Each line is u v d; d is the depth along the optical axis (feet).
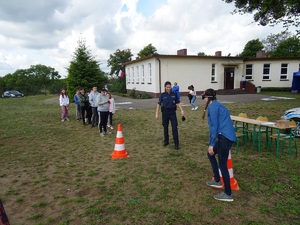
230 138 11.66
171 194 12.98
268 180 14.55
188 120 36.47
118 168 17.13
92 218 10.82
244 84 86.58
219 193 12.45
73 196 12.98
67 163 18.45
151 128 31.53
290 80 93.81
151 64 78.59
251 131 21.83
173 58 77.25
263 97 69.62
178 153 20.30
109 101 28.89
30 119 41.68
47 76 227.40
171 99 21.27
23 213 11.37
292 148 21.33
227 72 86.99
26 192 13.57
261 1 37.60
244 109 45.16
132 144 23.80
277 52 141.49
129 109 51.70
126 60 134.21
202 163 17.81
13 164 18.31
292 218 10.62
